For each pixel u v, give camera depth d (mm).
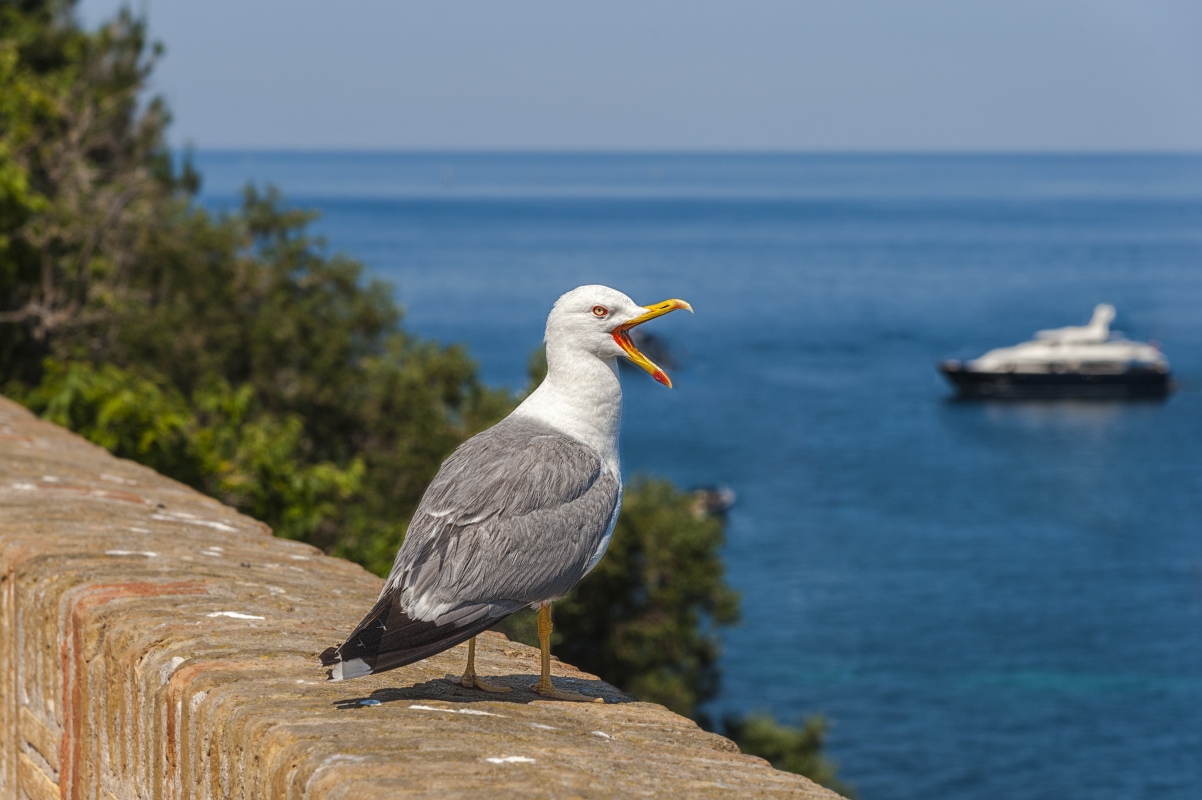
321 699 3689
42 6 26688
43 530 5457
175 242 25203
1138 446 76438
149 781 3943
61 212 19594
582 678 4875
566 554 4227
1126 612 46875
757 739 26156
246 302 26172
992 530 58688
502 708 4090
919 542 56500
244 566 5348
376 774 3070
